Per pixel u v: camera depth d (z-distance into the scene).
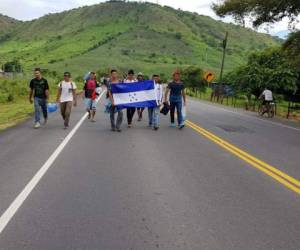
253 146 13.63
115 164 10.21
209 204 7.16
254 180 8.92
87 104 19.73
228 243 5.50
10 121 19.80
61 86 16.81
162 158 11.09
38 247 5.29
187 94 61.53
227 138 15.30
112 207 6.90
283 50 32.59
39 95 17.17
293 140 15.58
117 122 16.33
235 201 7.37
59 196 7.47
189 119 22.08
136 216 6.48
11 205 6.95
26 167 9.75
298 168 10.30
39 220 6.26
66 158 10.84
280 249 5.36
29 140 13.82
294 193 7.98
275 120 24.67
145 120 20.67
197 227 6.05
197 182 8.64
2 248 5.26
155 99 16.80
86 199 7.32
